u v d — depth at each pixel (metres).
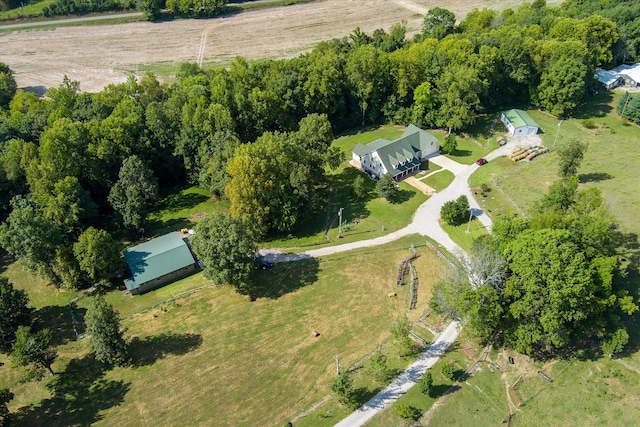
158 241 88.75
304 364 66.44
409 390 61.97
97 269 80.06
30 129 108.12
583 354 65.62
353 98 132.88
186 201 107.50
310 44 187.88
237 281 75.06
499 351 67.12
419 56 130.50
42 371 66.75
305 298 77.50
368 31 196.50
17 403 63.06
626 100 122.81
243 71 128.50
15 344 62.16
